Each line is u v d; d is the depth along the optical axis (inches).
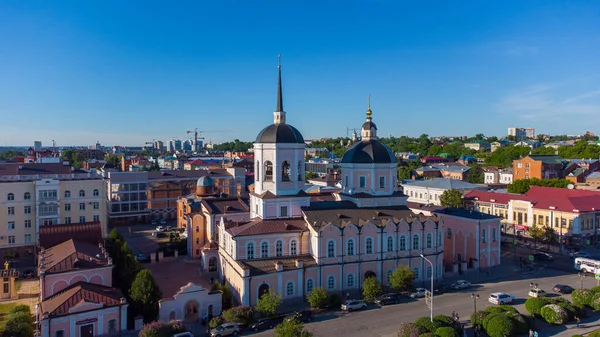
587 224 4847.4
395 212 3631.9
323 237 3223.4
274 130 3454.7
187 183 6953.7
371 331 2655.0
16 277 3558.1
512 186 6560.0
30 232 4185.5
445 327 2404.0
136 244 5152.6
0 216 4047.7
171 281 3666.3
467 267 3966.5
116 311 2571.4
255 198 3533.5
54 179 4242.1
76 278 2854.3
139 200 6604.3
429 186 6574.8
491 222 4052.7
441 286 3437.5
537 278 3742.6
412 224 3503.9
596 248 4736.7
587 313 2913.4
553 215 4980.3
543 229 4874.5
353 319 2842.0
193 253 4387.3
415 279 3506.4
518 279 3720.5
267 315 2760.8
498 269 3996.1
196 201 5147.6
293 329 2209.6
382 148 3818.9
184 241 4793.3
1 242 4057.6
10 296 3297.2
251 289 3004.4
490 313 2672.2
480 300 3189.0
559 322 2694.4
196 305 2876.5
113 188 6432.1
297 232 3294.8
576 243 4758.9
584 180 7864.2
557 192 5300.2
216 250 3946.9
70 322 2444.6
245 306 2755.9
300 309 3024.1
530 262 4224.9
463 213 4254.4
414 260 3513.8
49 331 2394.2
